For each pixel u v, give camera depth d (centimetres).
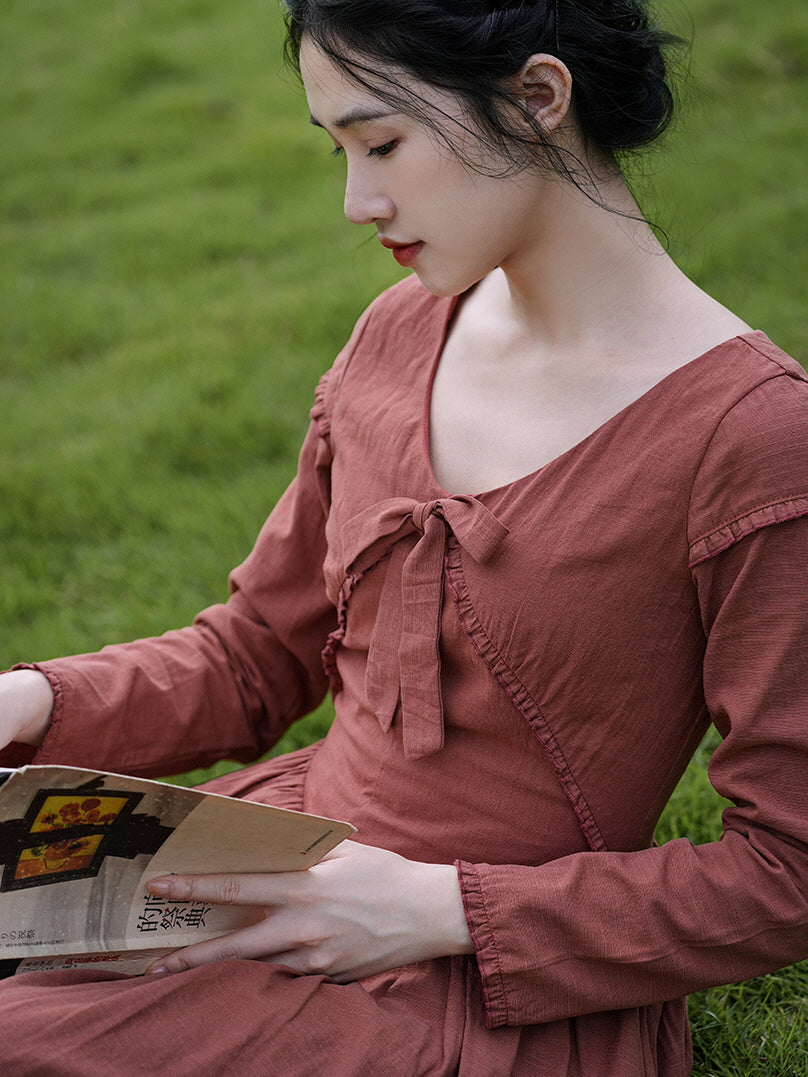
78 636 285
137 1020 116
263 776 164
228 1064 117
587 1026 133
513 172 127
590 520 127
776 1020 175
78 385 396
